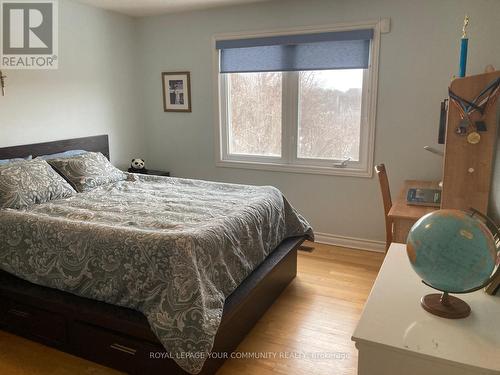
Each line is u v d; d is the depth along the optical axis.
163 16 4.47
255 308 2.60
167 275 2.00
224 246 2.30
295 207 4.25
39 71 3.62
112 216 2.54
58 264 2.28
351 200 3.98
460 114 2.15
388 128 3.70
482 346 1.12
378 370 1.18
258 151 4.37
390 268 1.58
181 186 3.45
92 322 2.13
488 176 2.17
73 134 4.00
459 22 3.29
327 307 2.87
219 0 3.86
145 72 4.74
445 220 1.21
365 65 3.66
